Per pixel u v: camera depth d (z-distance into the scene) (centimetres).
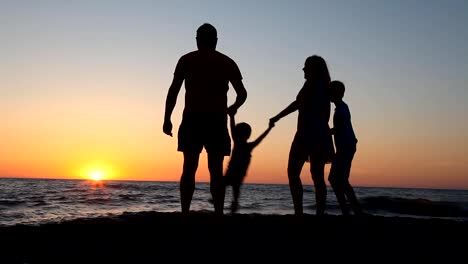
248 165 661
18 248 389
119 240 420
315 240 439
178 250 382
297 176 555
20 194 2278
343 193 641
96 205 1634
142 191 3091
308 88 554
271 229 491
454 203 1827
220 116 474
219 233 454
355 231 499
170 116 484
